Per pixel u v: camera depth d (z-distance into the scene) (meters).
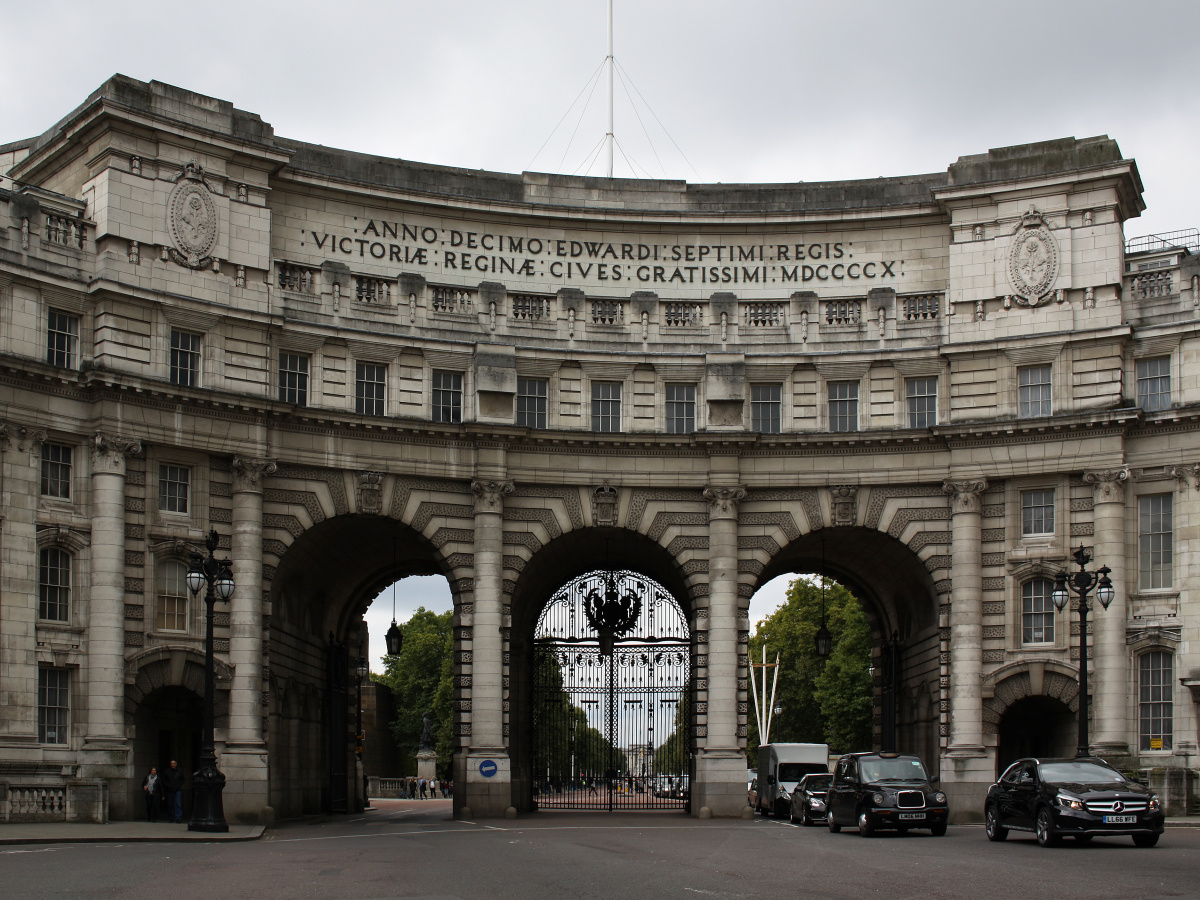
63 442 52.91
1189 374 57.97
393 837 45.09
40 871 31.20
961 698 58.88
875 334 62.28
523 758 68.00
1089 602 57.97
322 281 59.81
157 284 55.41
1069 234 60.28
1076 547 58.81
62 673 52.03
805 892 26.66
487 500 60.53
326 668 69.25
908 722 67.75
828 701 107.31
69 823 48.59
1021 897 25.42
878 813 44.00
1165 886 27.16
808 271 64.69
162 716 55.31
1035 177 60.56
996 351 60.50
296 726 63.34
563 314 62.69
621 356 62.28
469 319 61.94
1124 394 58.88
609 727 67.00
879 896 25.88
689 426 62.81
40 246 53.00
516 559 61.22
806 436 61.34
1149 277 59.47
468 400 61.12
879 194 64.88
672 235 65.00
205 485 55.81
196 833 44.59
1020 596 59.50
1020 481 60.00
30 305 52.31
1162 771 54.81
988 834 42.03
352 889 27.53
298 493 58.16
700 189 65.81
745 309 63.25
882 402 62.06
